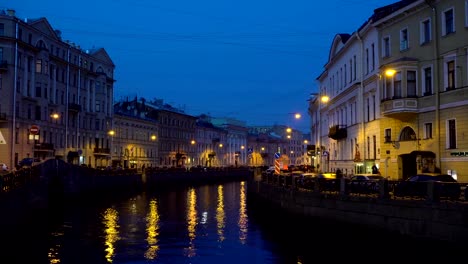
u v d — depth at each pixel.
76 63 83.06
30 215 32.28
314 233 26.62
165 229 31.39
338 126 55.88
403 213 20.25
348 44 51.91
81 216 38.75
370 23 43.03
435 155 34.03
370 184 22.83
